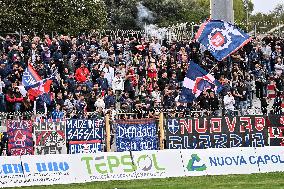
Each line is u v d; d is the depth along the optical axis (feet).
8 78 220.64
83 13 400.67
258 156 187.21
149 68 245.65
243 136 206.08
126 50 267.39
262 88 255.91
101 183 169.27
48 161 170.91
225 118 205.36
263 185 161.79
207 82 218.79
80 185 166.61
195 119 203.82
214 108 222.48
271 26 327.47
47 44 248.73
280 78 255.70
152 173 177.58
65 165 171.73
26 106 211.20
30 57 237.45
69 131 197.77
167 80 243.40
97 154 174.70
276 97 239.30
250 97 248.93
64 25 388.78
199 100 222.89
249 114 221.46
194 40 269.03
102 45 262.67
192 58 261.44
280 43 280.92
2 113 201.98
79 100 216.95
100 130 200.44
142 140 202.59
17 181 166.71
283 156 189.26
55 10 384.68
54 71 235.20
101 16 410.93
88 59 249.14
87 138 199.21
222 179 173.37
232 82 246.27
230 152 185.37
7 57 235.61
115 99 228.22
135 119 202.39
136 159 177.37
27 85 212.02
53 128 196.44
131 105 222.28
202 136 204.13
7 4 375.04
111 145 204.33
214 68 249.96
